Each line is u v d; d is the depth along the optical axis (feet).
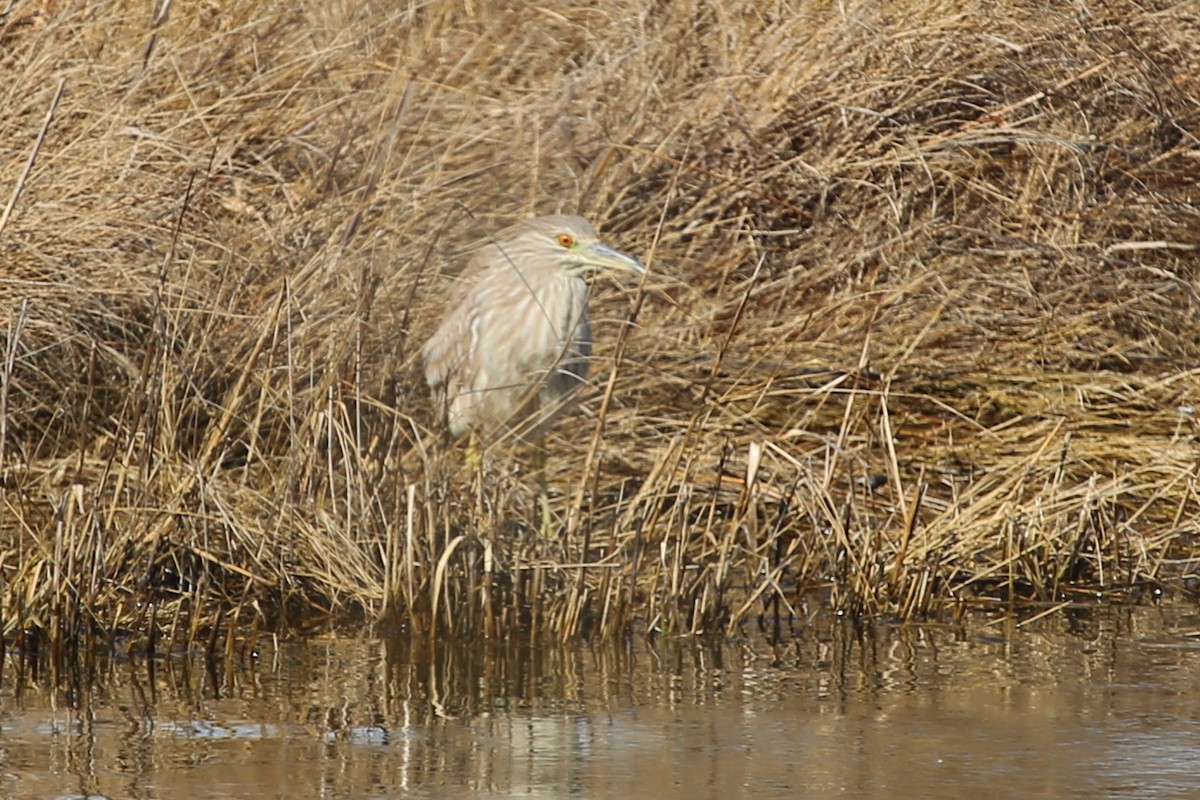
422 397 37.24
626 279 41.78
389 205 38.88
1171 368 42.01
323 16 44.32
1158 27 47.98
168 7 41.39
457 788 21.62
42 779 21.94
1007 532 33.71
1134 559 35.01
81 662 28.30
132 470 33.47
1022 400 40.37
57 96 33.53
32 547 30.91
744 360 40.42
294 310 36.60
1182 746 23.43
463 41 45.70
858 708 25.52
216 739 23.86
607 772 22.27
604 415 32.65
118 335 37.83
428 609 30.50
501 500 32.37
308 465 33.14
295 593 31.68
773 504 35.94
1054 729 24.25
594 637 30.27
